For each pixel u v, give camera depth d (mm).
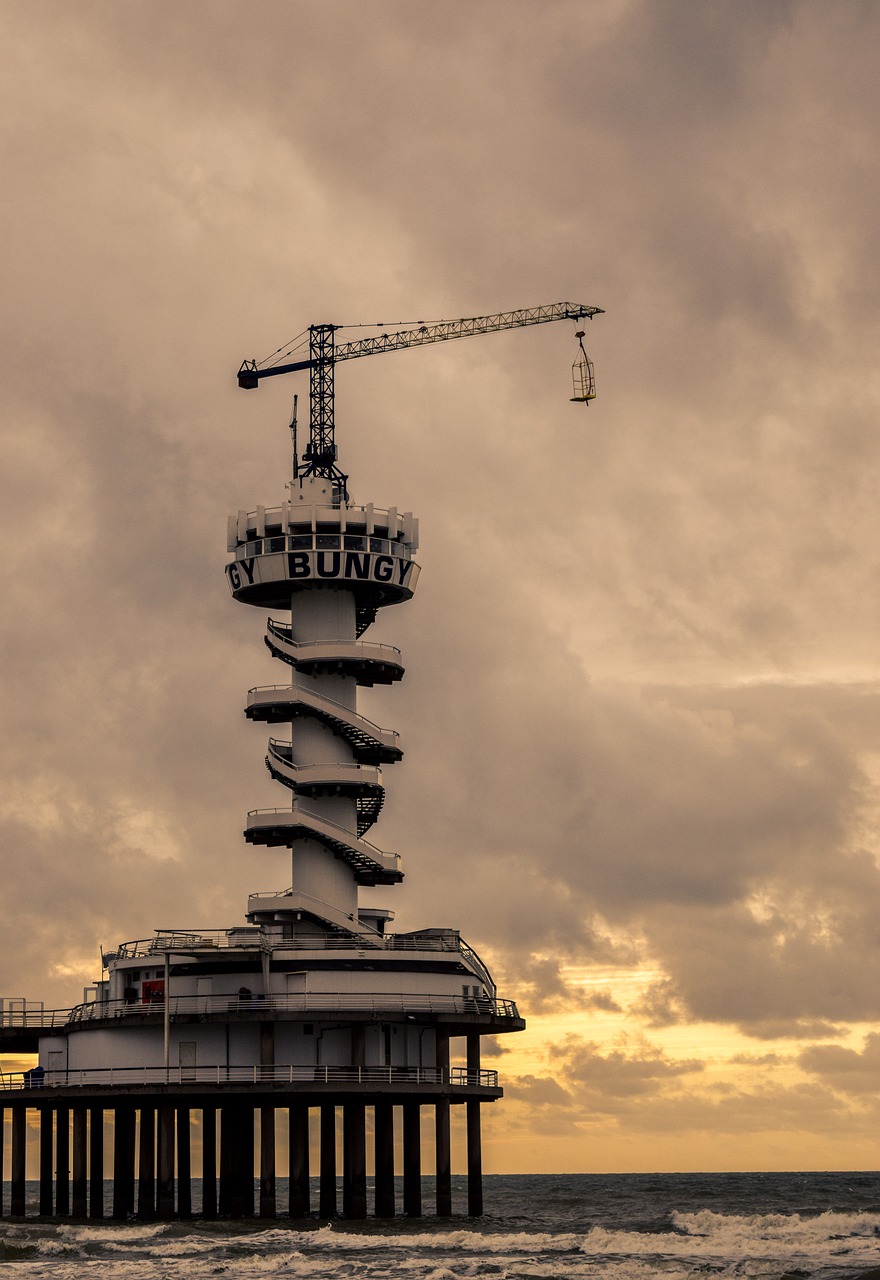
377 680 135250
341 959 120688
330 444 149125
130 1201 128125
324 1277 89750
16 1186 129250
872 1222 124500
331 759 131250
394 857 130375
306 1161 121625
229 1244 104625
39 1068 128875
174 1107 120875
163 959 122688
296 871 130125
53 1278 89938
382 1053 121312
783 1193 198500
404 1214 125500
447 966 122438
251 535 134500
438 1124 123188
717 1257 99500
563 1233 115125
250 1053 119938
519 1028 126188
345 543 132375
